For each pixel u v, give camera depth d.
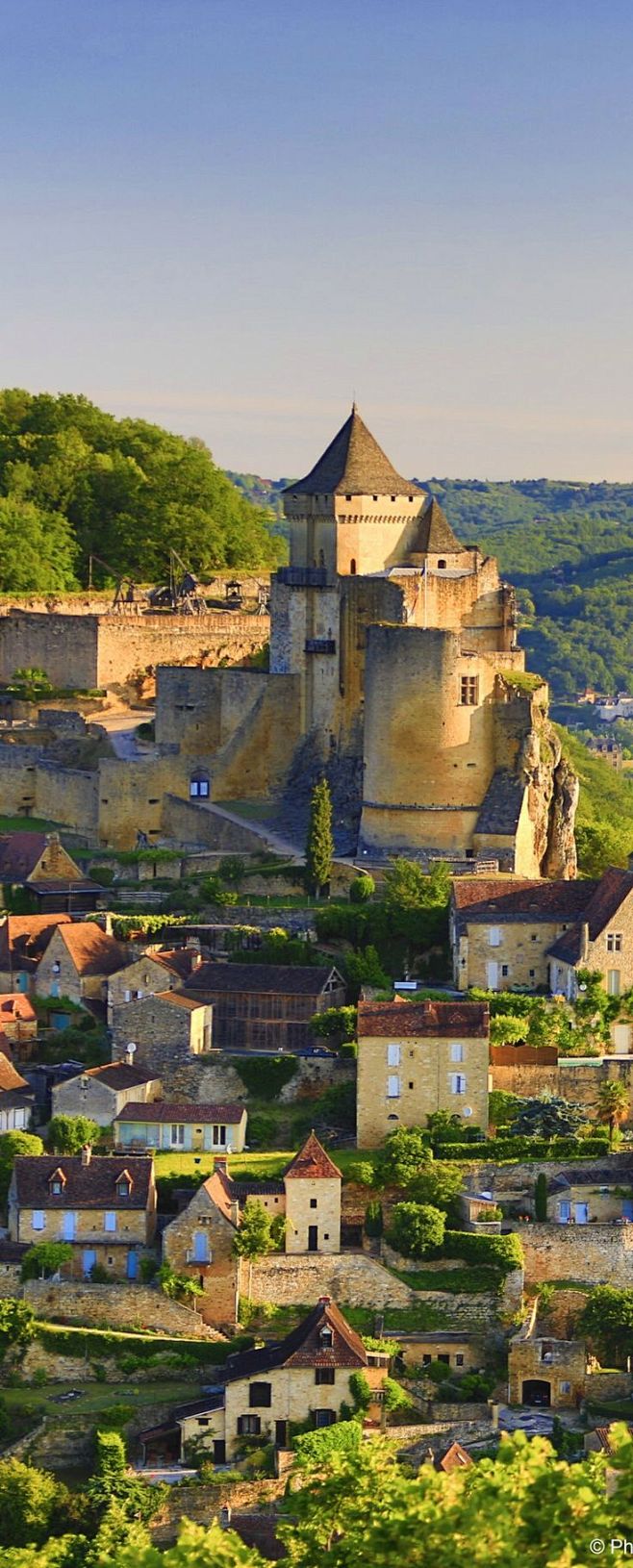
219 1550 183.38
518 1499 178.38
